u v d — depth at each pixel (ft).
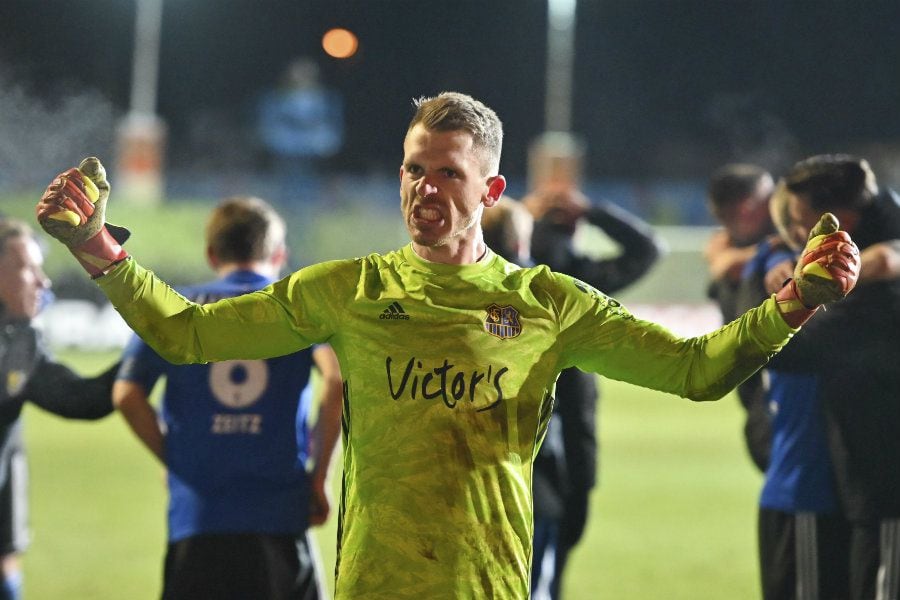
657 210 167.53
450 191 15.44
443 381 15.49
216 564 22.48
